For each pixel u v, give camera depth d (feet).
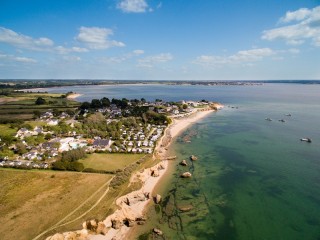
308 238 207.41
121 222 231.50
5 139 441.27
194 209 253.24
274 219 232.73
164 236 215.92
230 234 215.51
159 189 295.89
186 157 398.83
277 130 555.28
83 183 293.64
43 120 653.71
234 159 380.99
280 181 303.89
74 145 433.48
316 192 275.80
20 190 278.87
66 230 212.23
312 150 412.16
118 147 437.99
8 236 205.57
